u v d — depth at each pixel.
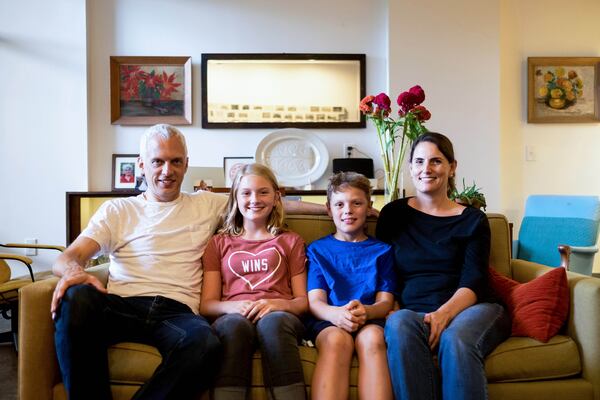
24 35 3.50
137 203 1.64
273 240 1.62
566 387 1.33
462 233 1.59
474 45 3.50
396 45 3.50
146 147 1.60
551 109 3.64
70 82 3.52
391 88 3.50
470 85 3.51
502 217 1.83
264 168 1.67
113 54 3.58
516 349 1.35
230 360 1.24
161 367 1.22
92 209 3.62
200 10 3.61
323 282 1.55
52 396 1.31
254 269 1.56
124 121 3.57
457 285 1.55
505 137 3.66
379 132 2.00
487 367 1.31
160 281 1.51
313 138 3.58
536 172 3.67
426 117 1.95
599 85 3.63
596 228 2.84
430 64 3.50
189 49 3.61
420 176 1.66
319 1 3.62
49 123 3.53
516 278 1.82
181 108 3.61
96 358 1.23
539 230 3.05
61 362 1.21
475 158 3.51
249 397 1.27
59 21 3.51
